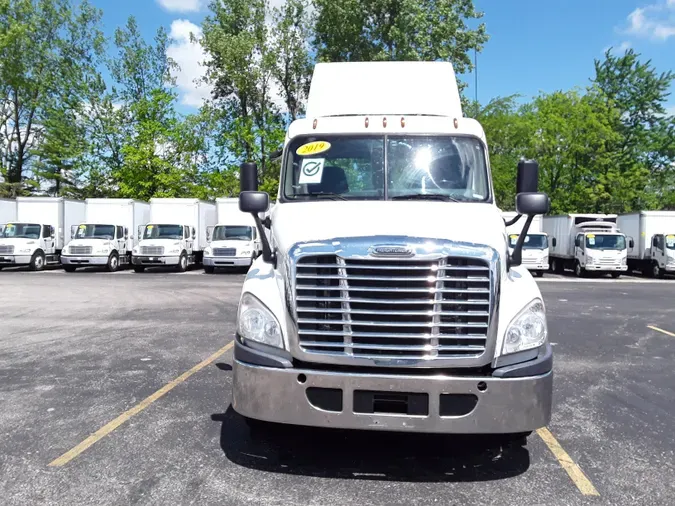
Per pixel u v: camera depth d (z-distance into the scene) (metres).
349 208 4.82
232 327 10.22
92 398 5.90
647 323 11.53
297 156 5.46
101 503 3.67
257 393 3.99
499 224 4.56
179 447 4.62
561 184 44.19
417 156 5.37
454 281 3.94
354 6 34.81
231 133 38.34
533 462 4.48
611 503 3.81
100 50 42.88
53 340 8.98
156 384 6.45
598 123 41.81
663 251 25.81
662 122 52.47
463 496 3.87
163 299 14.46
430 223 4.34
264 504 3.69
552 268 31.47
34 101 40.84
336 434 4.98
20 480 3.98
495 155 43.06
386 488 3.97
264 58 40.03
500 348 3.97
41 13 41.03
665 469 4.37
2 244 24.69
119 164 42.12
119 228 26.14
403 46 33.94
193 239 26.88
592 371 7.47
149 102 36.94
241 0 40.12
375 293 3.95
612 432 5.17
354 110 6.26
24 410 5.49
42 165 41.78
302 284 4.01
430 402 3.82
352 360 3.91
